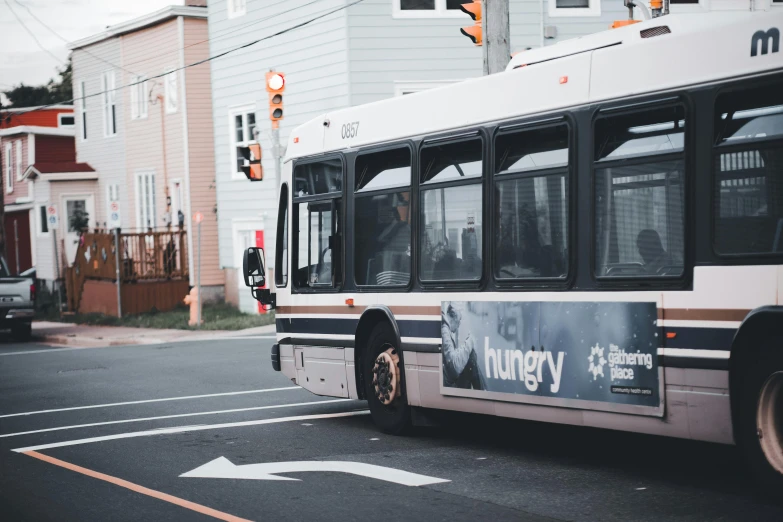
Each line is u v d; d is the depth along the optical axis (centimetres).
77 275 3612
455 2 2570
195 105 3606
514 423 1126
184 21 3588
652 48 781
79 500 816
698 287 730
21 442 1134
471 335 945
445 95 1004
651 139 778
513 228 905
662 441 987
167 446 1057
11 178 5100
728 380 709
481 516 715
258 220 3109
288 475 880
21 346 2653
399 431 1070
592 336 813
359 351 1123
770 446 697
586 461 903
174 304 3438
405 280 1045
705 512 696
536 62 931
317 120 1212
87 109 4341
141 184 3975
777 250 682
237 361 1936
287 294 1248
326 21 2661
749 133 703
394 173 1072
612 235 805
